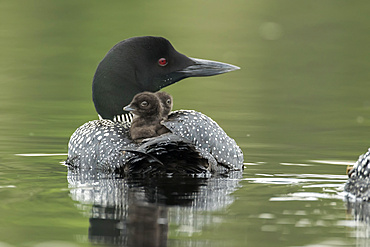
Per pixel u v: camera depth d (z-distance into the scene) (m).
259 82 21.64
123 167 9.66
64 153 11.92
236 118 16.48
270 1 31.92
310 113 17.30
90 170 10.09
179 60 11.95
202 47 24.69
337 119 16.53
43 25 27.69
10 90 19.66
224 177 9.73
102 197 8.33
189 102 18.44
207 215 7.55
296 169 10.62
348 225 7.17
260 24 28.73
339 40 26.61
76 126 15.05
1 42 25.28
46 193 8.56
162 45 11.77
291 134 14.58
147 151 8.70
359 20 28.89
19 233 6.92
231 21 28.94
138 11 30.05
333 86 20.94
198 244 6.59
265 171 10.36
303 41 26.50
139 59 11.63
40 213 7.61
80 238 6.76
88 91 19.89
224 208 7.84
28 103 18.05
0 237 6.80
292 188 9.01
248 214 7.58
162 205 7.96
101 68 11.65
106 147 9.95
